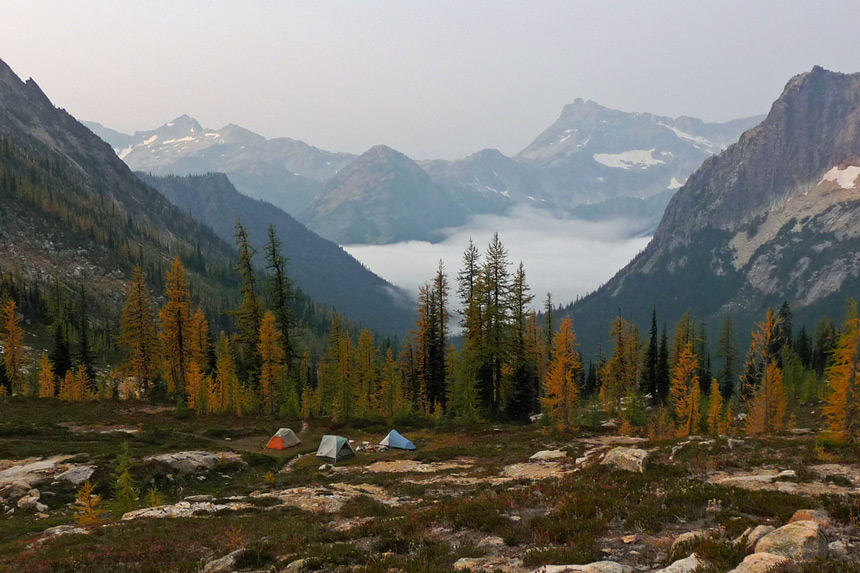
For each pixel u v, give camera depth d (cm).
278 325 5506
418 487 2397
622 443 3117
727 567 827
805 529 880
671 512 1240
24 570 1310
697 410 4897
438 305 5941
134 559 1385
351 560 1151
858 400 2584
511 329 5069
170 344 5944
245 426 4919
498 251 4919
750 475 1794
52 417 4862
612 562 916
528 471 2598
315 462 3669
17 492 2556
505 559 1059
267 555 1266
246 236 5381
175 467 3152
